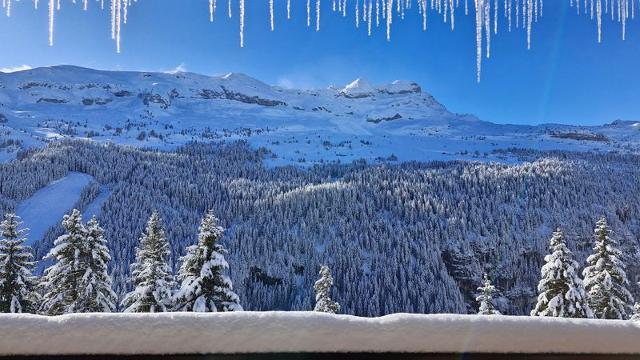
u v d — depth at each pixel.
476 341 1.66
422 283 78.19
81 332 1.56
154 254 14.59
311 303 76.00
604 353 1.71
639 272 93.12
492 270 90.00
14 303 14.21
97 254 15.06
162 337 1.58
